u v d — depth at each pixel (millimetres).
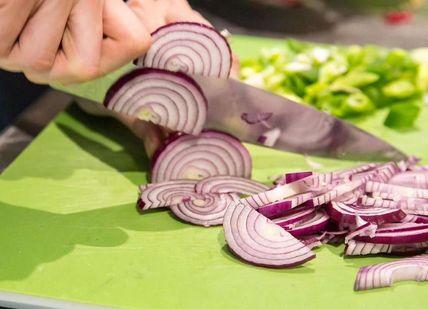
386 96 942
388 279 706
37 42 701
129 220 774
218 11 1173
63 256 734
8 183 820
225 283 712
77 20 705
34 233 758
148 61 783
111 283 710
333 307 693
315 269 725
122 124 912
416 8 1189
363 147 857
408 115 901
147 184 801
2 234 756
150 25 797
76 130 905
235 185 804
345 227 752
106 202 797
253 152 869
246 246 730
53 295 701
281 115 845
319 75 938
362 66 951
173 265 727
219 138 812
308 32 1127
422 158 862
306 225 751
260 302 696
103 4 718
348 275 720
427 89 967
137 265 727
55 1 689
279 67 957
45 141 885
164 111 803
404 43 1101
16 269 722
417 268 711
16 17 687
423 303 696
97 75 726
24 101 1040
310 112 847
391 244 734
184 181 805
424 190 775
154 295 701
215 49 789
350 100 921
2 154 877
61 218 776
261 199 762
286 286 709
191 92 797
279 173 840
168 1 816
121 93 796
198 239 752
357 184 771
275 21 1153
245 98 830
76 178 830
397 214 742
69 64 715
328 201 759
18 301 697
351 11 1184
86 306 693
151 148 833
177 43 781
